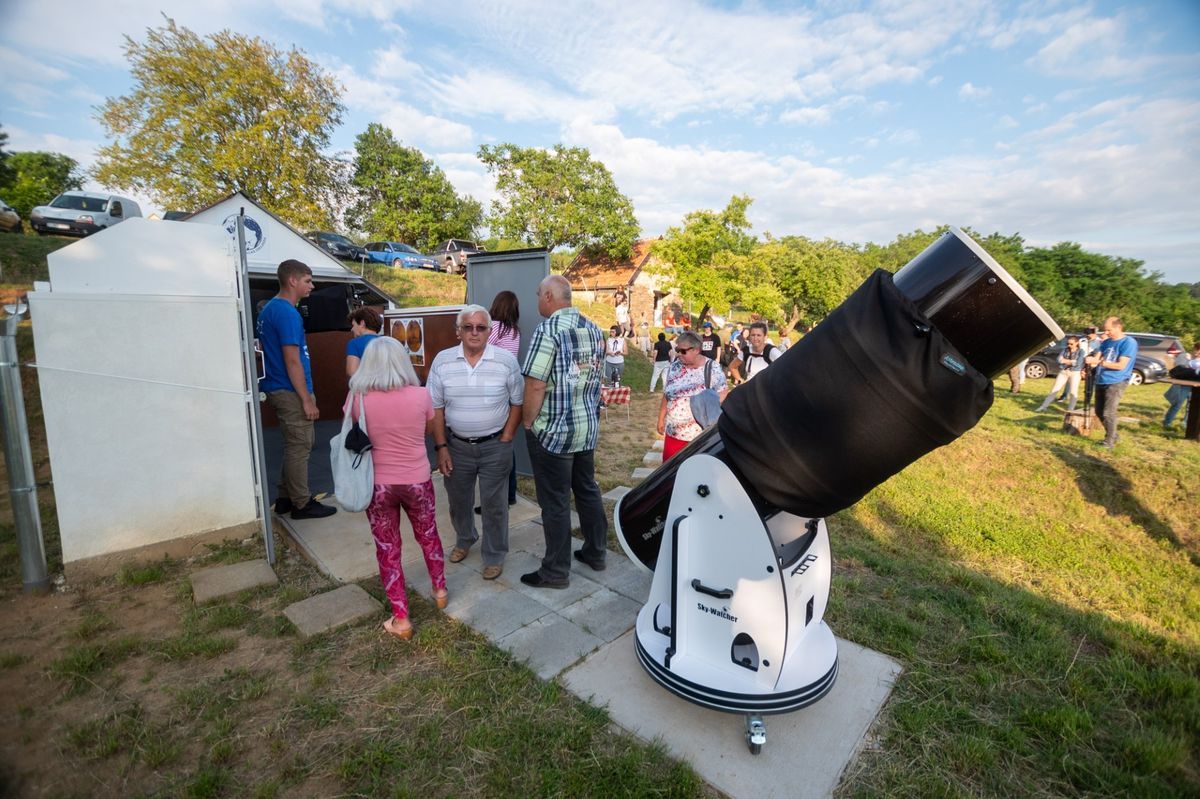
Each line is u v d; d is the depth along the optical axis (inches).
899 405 69.8
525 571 151.7
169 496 151.3
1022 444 331.3
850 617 133.0
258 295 371.2
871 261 1876.2
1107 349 315.6
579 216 1408.7
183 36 903.1
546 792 82.7
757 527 85.6
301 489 179.0
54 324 132.3
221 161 882.1
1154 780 86.8
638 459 284.7
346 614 125.5
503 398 139.2
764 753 90.4
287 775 85.2
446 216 1711.4
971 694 107.1
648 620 104.7
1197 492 258.5
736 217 975.6
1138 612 165.6
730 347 572.1
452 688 104.3
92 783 82.9
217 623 122.4
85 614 127.0
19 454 130.0
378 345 113.9
